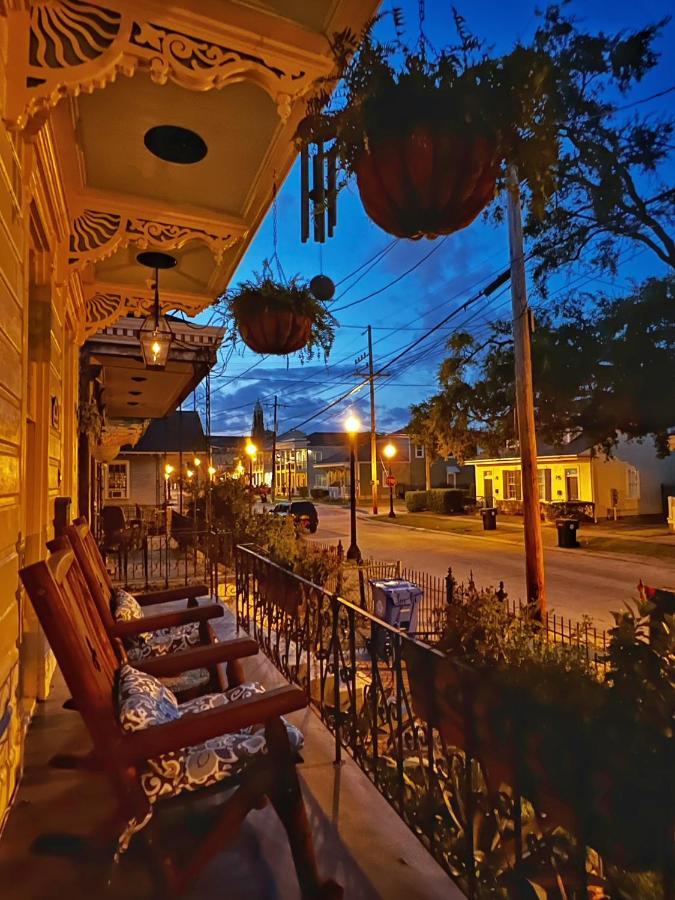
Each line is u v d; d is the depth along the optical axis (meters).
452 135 1.57
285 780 1.62
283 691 1.65
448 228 1.79
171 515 13.36
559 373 7.92
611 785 1.20
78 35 2.09
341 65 1.72
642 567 12.69
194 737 1.51
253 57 2.27
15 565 2.14
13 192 2.10
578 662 1.53
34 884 1.63
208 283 5.38
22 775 2.26
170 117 2.96
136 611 2.96
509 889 1.42
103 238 4.04
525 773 1.37
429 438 17.08
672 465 25.50
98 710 1.45
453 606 1.99
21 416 2.25
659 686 1.26
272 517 7.30
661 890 1.14
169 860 1.52
